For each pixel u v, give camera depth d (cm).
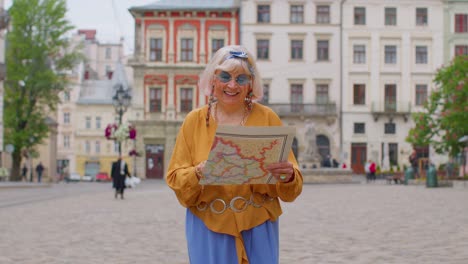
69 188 3525
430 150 5441
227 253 344
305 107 5422
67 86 4991
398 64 5484
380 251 795
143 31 5469
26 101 4719
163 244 899
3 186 3356
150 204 1836
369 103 5472
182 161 353
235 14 5472
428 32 5484
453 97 3145
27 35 4675
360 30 5472
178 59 5475
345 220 1223
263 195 351
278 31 5466
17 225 1198
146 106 5466
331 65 5469
